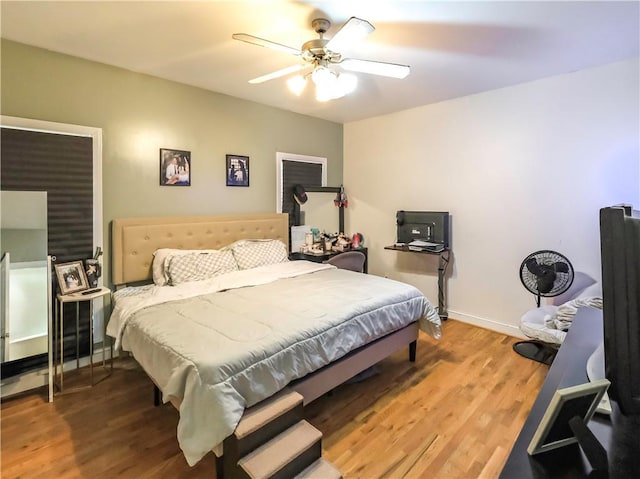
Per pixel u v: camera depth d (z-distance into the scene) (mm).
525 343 3283
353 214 4973
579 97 3020
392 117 4430
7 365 2486
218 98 3631
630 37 2385
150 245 3152
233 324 2049
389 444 1972
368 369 2834
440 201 4035
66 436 2029
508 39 2404
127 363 2965
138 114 3086
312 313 2232
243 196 3916
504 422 2152
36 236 2537
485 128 3607
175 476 1740
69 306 2799
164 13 2096
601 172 2951
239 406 1603
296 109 4258
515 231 3479
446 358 3029
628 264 877
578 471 761
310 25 2217
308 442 1661
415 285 4383
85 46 2557
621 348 895
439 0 1935
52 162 2652
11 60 2463
